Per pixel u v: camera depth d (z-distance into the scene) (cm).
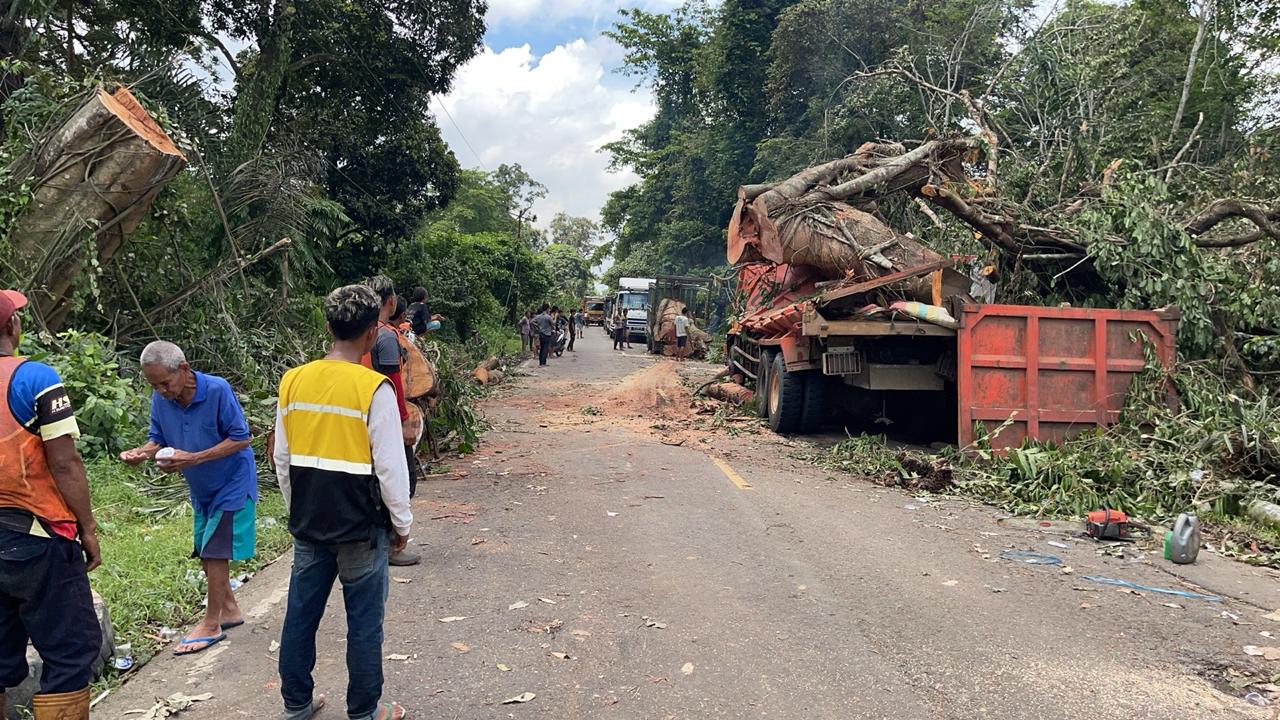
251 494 436
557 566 551
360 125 2195
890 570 547
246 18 1783
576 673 391
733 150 3622
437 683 380
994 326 868
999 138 1384
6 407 282
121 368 834
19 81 992
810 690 374
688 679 385
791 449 1030
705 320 3262
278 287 1284
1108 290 996
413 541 608
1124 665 401
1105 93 1409
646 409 1416
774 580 524
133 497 639
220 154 1224
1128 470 738
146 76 1025
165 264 998
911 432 1134
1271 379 875
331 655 414
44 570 287
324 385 312
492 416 1317
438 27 2034
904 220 1198
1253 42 1686
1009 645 424
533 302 3928
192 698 365
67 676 295
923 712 354
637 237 5172
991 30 1881
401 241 2406
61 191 785
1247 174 1127
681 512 698
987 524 674
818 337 1005
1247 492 677
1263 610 479
